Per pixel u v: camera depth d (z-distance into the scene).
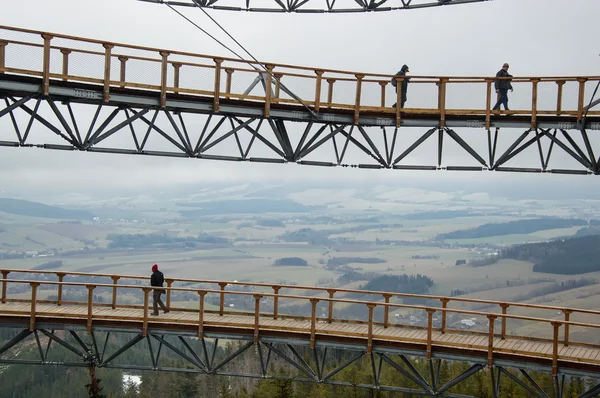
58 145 25.19
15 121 24.70
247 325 25.27
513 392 49.16
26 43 23.83
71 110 25.56
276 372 62.69
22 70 23.75
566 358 22.70
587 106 26.80
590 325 22.27
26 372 80.38
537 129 27.73
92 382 25.47
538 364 23.12
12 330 89.19
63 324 25.78
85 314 25.83
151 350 25.70
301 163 28.27
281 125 28.11
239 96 26.55
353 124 28.17
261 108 27.23
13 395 77.31
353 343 24.64
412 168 28.77
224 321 25.66
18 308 26.39
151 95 25.95
